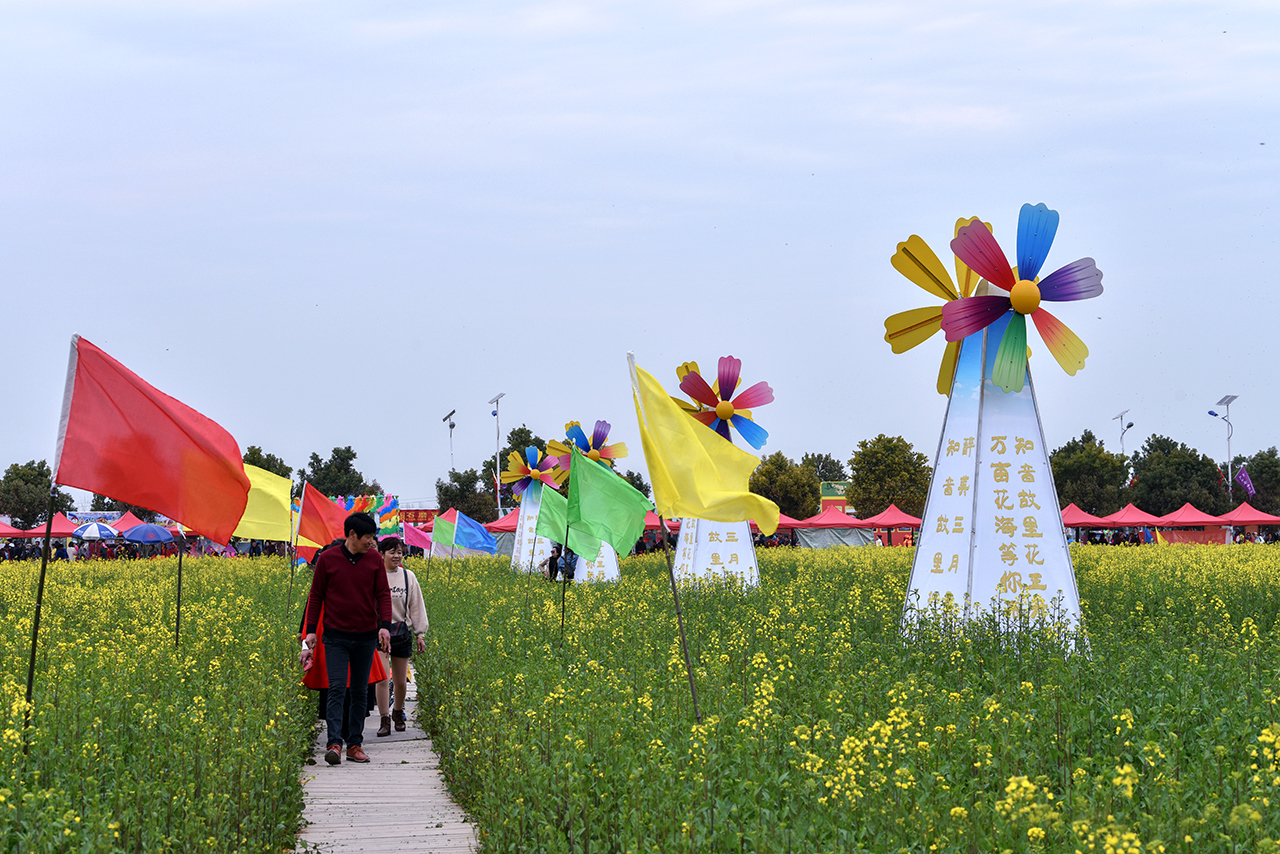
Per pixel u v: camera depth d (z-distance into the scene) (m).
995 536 14.04
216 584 23.58
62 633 11.77
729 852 4.75
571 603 17.12
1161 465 73.31
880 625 13.56
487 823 5.90
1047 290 13.82
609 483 11.95
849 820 5.02
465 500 75.38
